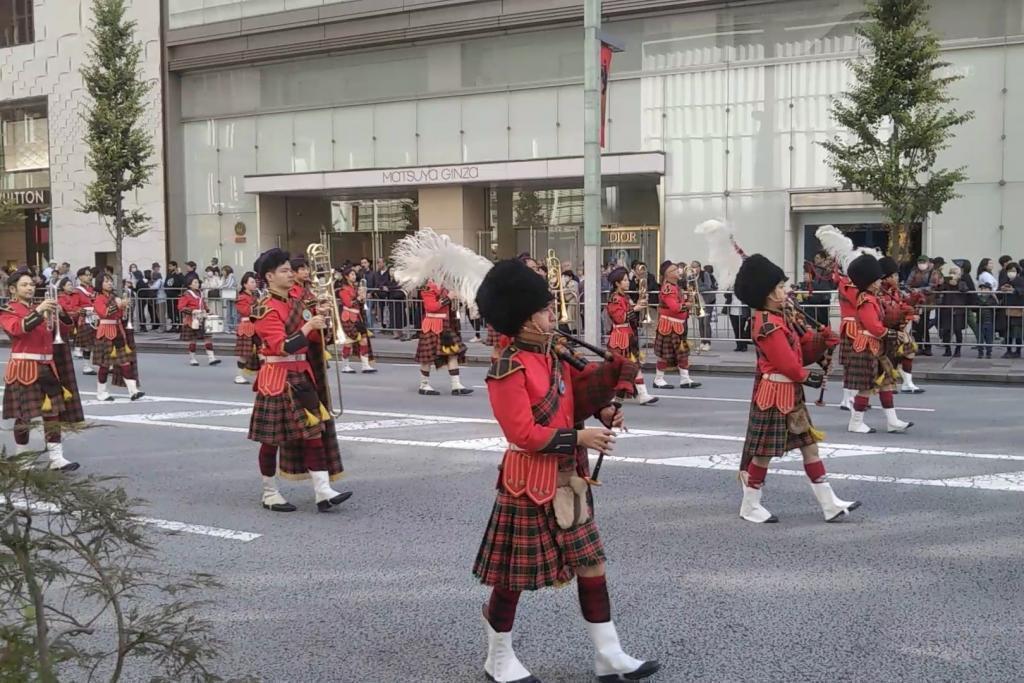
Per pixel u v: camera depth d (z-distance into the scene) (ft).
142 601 17.39
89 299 49.03
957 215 66.69
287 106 92.17
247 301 49.83
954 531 21.30
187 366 60.08
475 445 32.01
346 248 95.09
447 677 14.42
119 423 37.55
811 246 72.13
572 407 13.61
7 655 8.44
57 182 105.91
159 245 98.48
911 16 55.01
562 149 80.02
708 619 16.40
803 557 19.66
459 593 17.98
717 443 31.63
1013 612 16.53
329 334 24.39
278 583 18.62
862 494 24.57
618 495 24.85
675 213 75.51
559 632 16.07
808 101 70.64
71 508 8.75
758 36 71.97
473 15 81.05
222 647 15.30
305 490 26.23
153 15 96.22
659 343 46.01
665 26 74.90
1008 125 65.05
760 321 21.50
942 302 54.29
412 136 86.22
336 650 15.42
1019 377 47.39
